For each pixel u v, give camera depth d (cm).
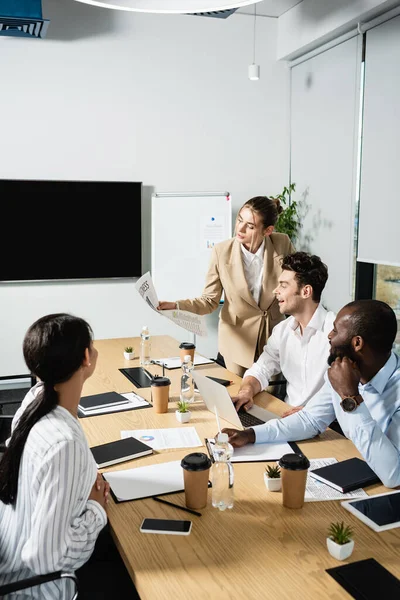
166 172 553
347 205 504
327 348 269
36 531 137
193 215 548
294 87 576
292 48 548
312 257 269
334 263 527
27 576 150
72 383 155
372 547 142
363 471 182
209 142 563
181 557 138
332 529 139
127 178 542
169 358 340
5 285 516
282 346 285
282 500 166
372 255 473
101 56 520
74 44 511
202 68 552
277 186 593
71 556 140
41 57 502
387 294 486
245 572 132
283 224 553
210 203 550
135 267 546
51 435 144
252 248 345
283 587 126
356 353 183
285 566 134
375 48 457
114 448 202
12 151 504
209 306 358
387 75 446
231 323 358
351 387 177
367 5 441
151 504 165
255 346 354
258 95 575
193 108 554
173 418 239
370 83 466
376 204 466
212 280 361
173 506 164
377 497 166
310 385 275
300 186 575
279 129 586
